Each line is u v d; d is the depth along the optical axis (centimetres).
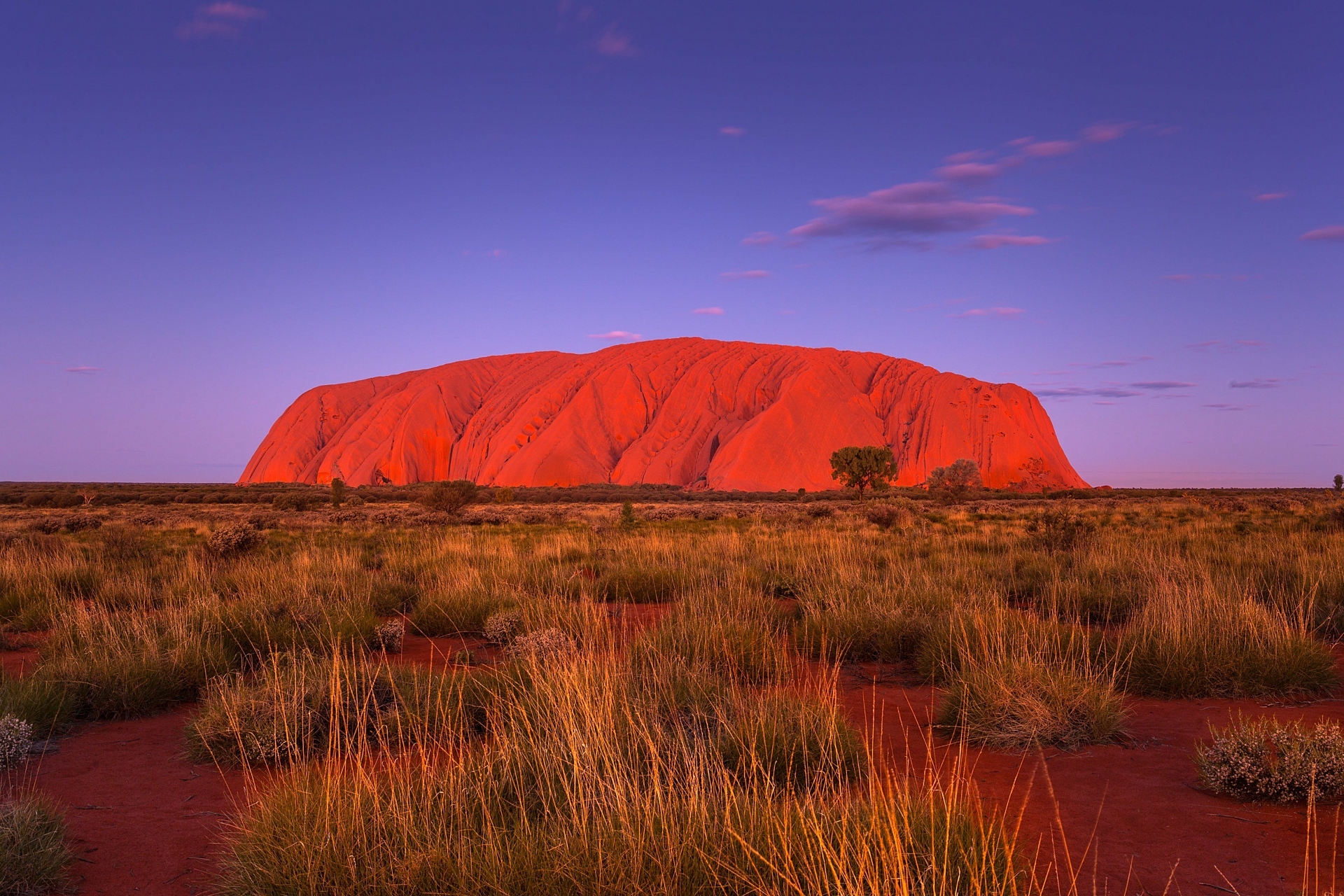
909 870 306
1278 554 1381
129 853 410
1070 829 406
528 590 1237
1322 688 686
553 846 341
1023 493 9250
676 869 317
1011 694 568
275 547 2089
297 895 329
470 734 571
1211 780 457
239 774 528
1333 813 426
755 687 691
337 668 488
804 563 1451
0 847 371
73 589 1339
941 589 1080
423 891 320
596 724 446
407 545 2166
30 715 621
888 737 573
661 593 1291
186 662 742
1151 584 1077
